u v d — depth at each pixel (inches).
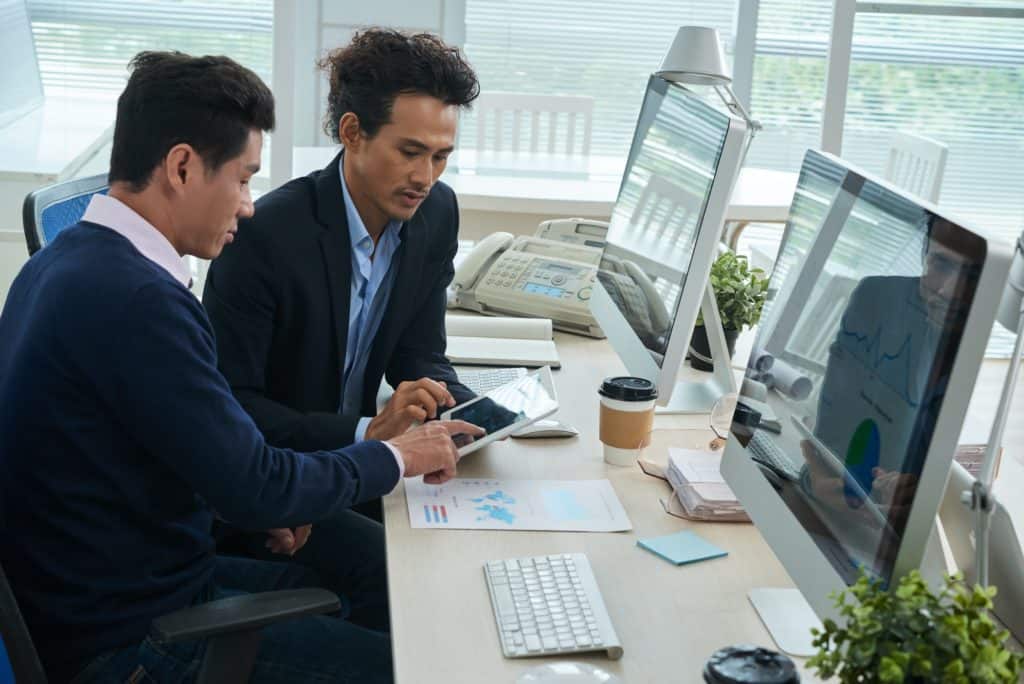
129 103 53.6
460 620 49.4
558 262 97.7
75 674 52.7
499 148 159.3
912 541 38.9
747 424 55.2
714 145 66.6
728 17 197.9
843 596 38.0
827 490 45.3
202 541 56.8
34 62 126.9
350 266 73.4
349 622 66.5
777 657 37.7
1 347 55.9
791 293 53.8
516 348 87.7
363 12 194.7
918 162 134.9
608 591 52.2
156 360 51.0
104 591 52.8
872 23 136.9
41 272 53.8
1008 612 49.0
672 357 66.9
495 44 198.2
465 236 129.8
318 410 75.5
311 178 75.0
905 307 42.1
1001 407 41.9
